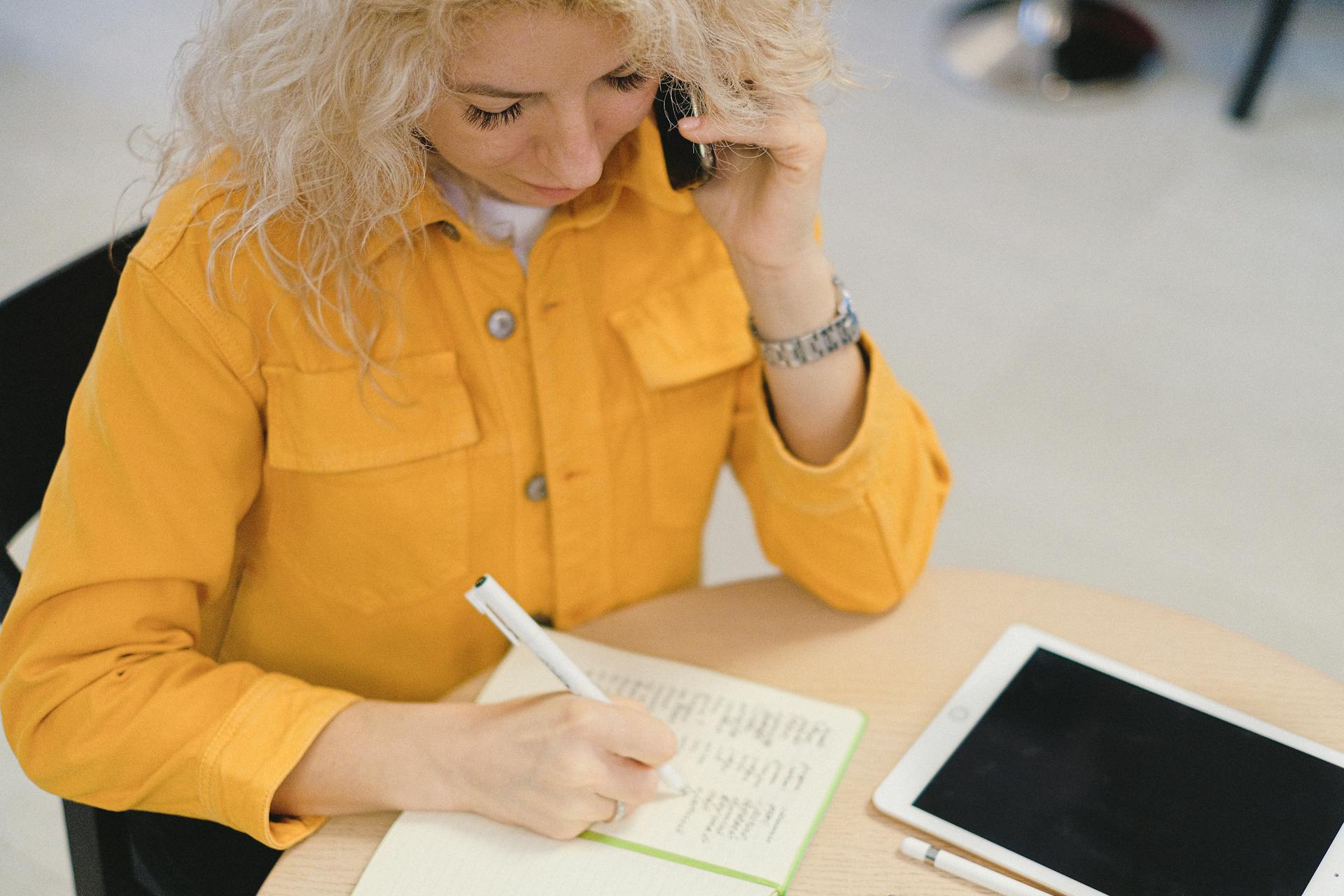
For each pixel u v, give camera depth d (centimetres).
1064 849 84
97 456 87
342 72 72
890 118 299
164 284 85
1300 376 234
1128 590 198
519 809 84
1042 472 217
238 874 104
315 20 72
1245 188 279
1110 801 86
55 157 280
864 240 265
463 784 85
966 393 232
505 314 94
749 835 85
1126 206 274
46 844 159
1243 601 197
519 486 101
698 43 76
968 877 83
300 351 90
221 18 77
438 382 94
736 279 105
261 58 76
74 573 87
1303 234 266
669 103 87
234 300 87
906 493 103
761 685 96
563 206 92
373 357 92
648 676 97
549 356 96
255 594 105
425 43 69
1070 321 246
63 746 87
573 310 97
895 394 102
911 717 94
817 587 104
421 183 82
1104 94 308
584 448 101
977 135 295
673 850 84
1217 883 81
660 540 113
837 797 89
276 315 89
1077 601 103
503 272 93
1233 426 225
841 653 99
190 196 87
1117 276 256
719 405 107
